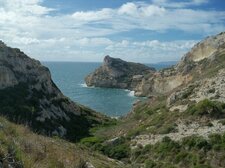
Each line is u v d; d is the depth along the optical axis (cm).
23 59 8869
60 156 1355
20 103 7238
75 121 8769
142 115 8000
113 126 8900
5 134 1200
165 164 4269
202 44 15488
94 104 17488
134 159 4881
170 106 6825
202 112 5328
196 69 13762
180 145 4594
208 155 4091
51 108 8262
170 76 17512
